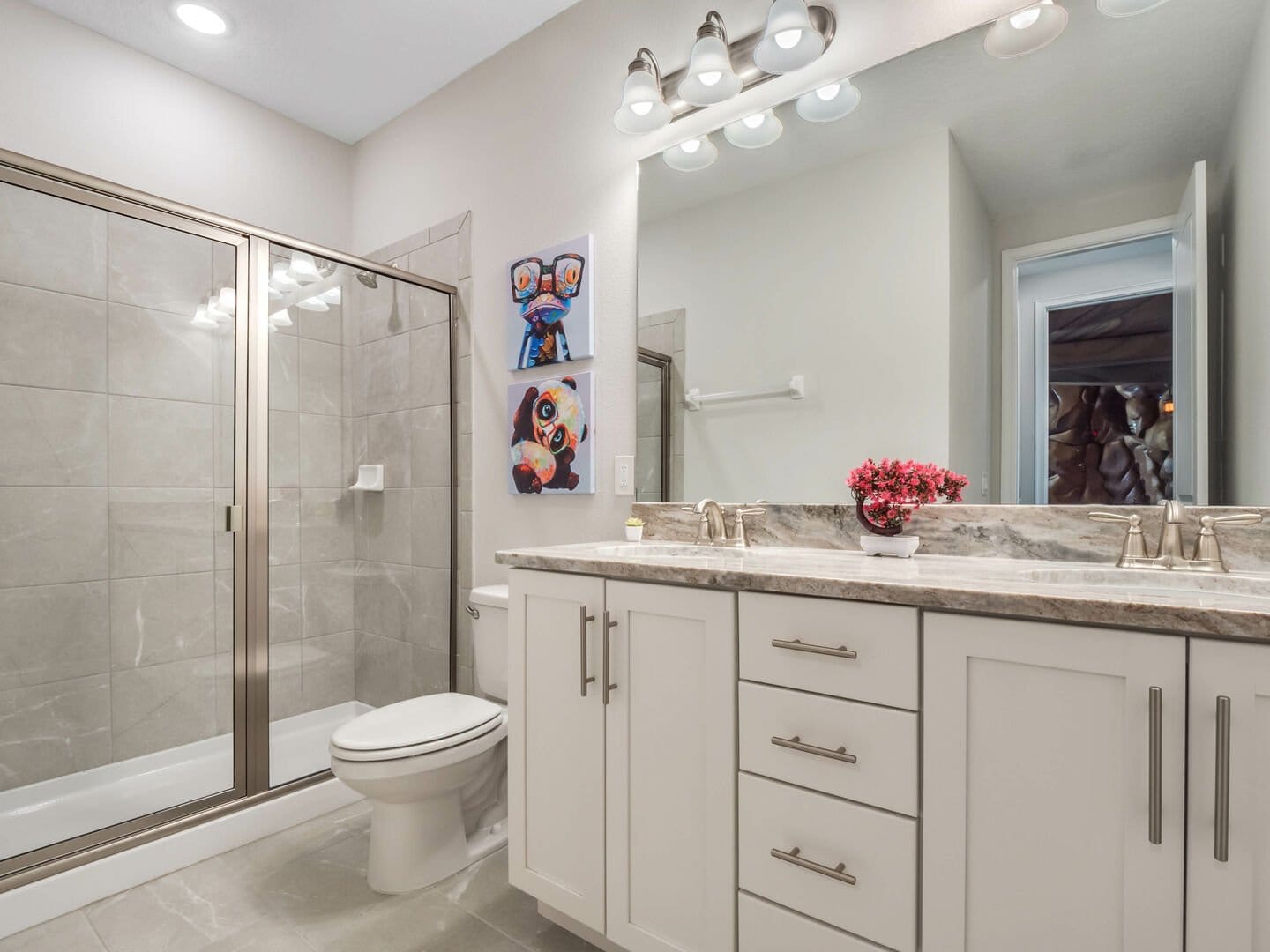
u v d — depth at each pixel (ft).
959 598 3.15
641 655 4.42
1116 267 4.44
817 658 3.66
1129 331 4.39
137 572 6.49
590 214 7.13
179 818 6.27
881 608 3.43
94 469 6.30
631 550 5.90
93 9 7.29
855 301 5.45
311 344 7.63
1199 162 4.18
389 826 5.79
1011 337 4.79
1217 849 2.64
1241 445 4.01
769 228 5.90
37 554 6.02
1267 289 3.98
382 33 7.75
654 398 6.61
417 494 8.38
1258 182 4.00
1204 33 4.18
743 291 6.05
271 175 9.28
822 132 5.63
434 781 5.66
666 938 4.28
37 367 5.98
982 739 3.16
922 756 3.33
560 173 7.41
